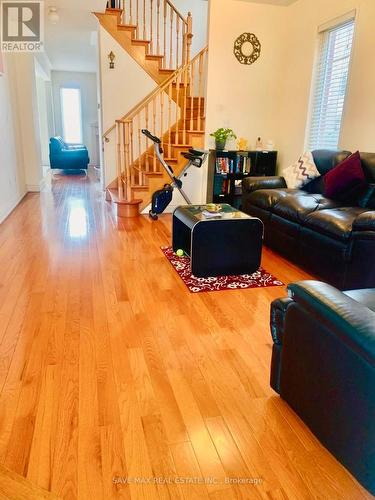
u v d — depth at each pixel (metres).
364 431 1.18
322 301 1.31
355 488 1.26
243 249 3.06
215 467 1.33
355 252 2.65
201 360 1.96
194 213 3.20
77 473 1.29
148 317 2.38
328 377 1.31
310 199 3.46
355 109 4.00
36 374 1.81
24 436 1.44
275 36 5.18
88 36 6.87
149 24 6.26
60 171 9.92
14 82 6.00
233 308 2.54
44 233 4.20
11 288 2.76
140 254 3.56
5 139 5.12
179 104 5.66
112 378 1.79
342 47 4.27
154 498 1.22
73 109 11.27
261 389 1.75
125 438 1.45
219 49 5.05
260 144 5.43
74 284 2.86
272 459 1.37
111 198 5.63
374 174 3.28
